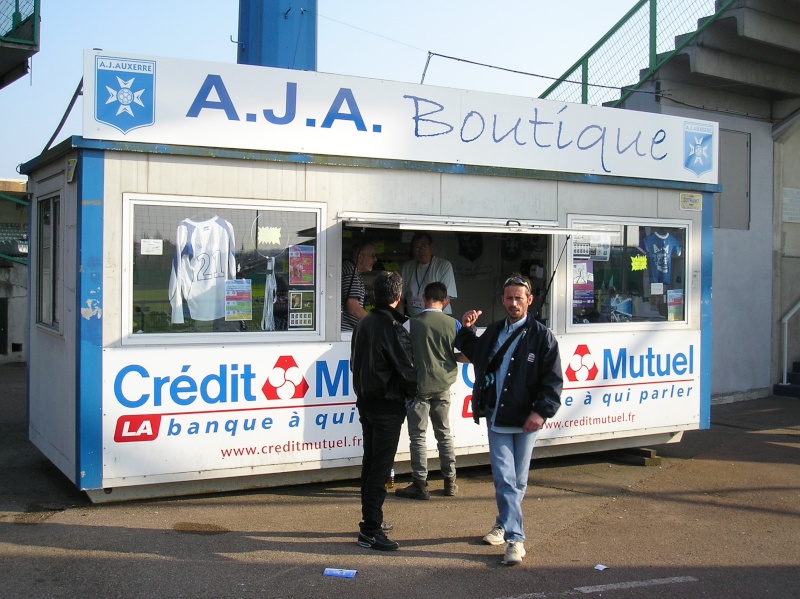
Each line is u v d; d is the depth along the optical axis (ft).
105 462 18.34
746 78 35.12
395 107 21.39
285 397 20.17
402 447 22.12
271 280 20.12
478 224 22.35
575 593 14.83
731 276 37.73
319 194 20.62
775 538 18.38
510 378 16.22
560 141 23.94
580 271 24.66
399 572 15.58
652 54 34.81
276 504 19.83
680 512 20.38
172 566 15.46
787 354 40.57
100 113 18.07
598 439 24.91
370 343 16.58
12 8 33.47
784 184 39.93
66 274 19.27
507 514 16.22
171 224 19.02
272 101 19.83
